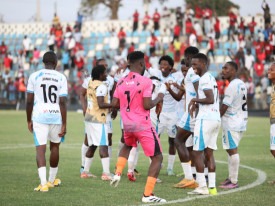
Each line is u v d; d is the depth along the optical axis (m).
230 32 96.12
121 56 94.25
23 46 106.38
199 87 21.64
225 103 23.28
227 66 23.81
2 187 22.56
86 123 25.67
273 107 24.33
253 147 39.69
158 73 26.98
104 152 25.28
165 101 27.31
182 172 28.19
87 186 23.25
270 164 30.72
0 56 106.69
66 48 99.25
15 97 95.00
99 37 108.81
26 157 32.81
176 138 23.73
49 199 20.09
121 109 20.19
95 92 25.42
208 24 98.44
